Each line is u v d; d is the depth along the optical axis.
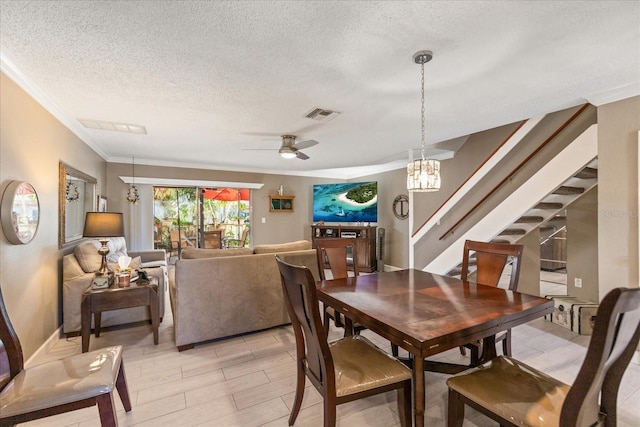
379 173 6.95
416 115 3.06
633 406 1.91
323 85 2.33
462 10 1.47
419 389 1.33
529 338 2.97
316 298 1.37
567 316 3.21
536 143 3.73
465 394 1.36
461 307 1.70
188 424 1.77
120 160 5.46
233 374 2.31
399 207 6.41
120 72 2.12
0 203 2.04
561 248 6.32
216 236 6.72
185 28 1.61
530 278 4.16
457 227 4.59
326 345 1.41
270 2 1.41
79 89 2.41
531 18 1.54
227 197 6.81
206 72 2.12
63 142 3.17
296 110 2.90
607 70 2.12
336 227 6.75
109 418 1.45
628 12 1.49
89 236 2.79
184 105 2.76
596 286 3.35
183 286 2.69
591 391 1.02
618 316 0.97
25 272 2.37
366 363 1.62
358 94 2.51
